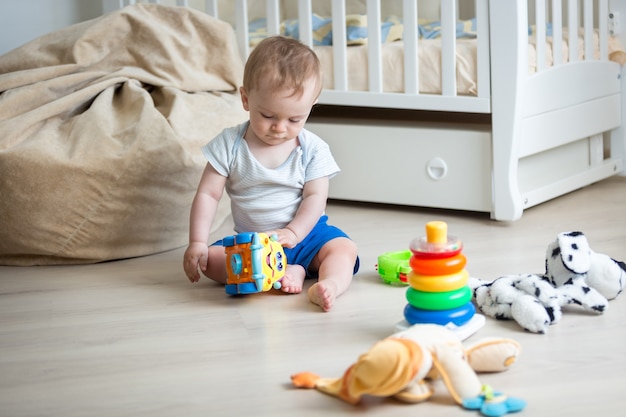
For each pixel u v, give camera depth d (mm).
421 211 2410
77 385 1309
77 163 1918
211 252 1786
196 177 2076
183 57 2410
